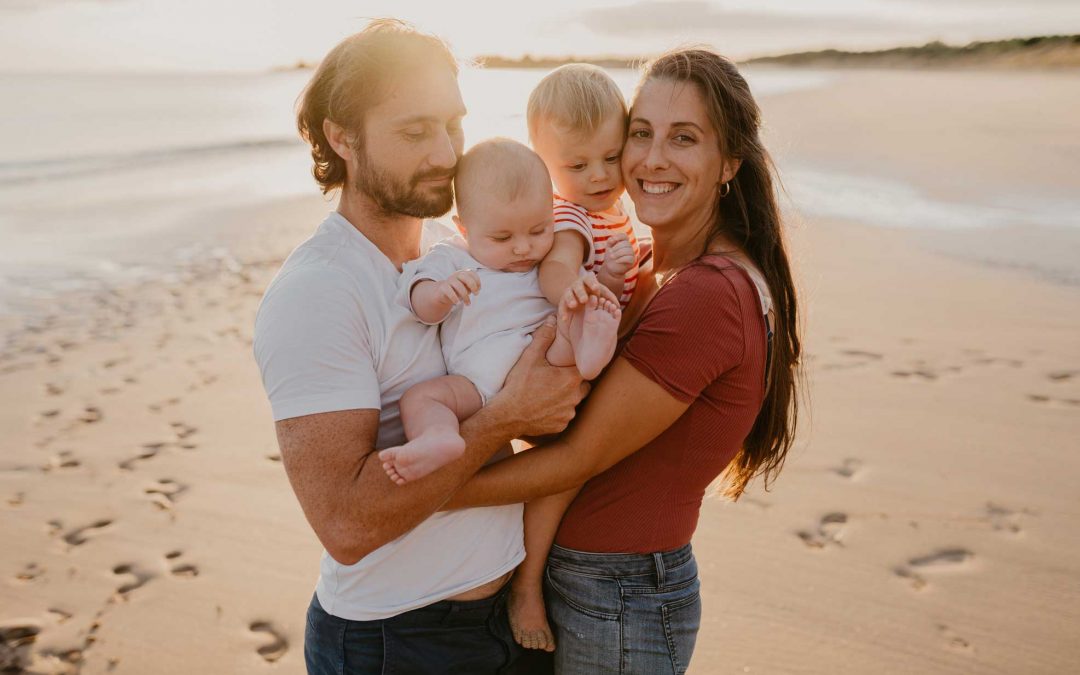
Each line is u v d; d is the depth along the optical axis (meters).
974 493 3.98
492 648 2.01
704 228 2.09
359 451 1.73
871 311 6.63
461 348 1.96
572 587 1.98
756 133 2.03
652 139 2.03
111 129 24.42
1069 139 16.52
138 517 4.07
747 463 2.24
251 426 5.06
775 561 3.53
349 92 1.84
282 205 12.23
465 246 2.10
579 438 1.88
